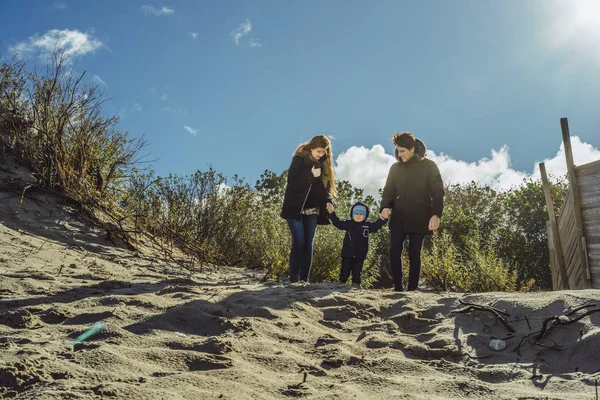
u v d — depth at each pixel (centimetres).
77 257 536
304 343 297
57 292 368
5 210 602
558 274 827
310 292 435
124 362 219
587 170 676
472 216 1361
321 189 557
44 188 670
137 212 760
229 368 228
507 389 222
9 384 186
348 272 610
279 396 204
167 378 204
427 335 315
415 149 527
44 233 588
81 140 732
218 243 836
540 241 1403
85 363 214
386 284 1121
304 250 552
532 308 335
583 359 262
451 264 782
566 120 709
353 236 606
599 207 651
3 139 696
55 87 726
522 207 1441
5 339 244
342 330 340
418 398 208
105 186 760
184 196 864
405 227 526
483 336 306
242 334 290
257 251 843
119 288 409
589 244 673
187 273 583
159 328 286
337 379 237
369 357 273
